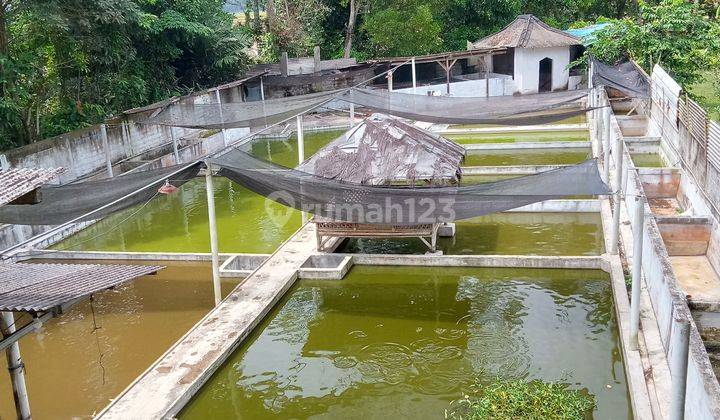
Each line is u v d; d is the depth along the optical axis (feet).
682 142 46.06
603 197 52.01
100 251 50.11
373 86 102.53
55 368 33.68
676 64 76.28
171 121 66.69
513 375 30.37
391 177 41.96
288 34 110.83
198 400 29.86
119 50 72.84
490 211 35.01
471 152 75.46
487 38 112.98
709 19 81.41
